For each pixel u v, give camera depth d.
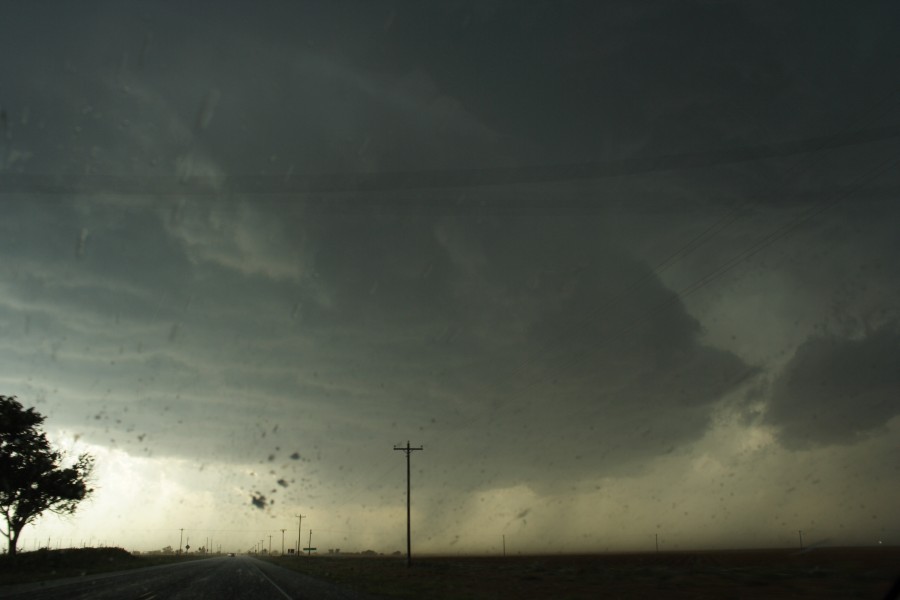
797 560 52.12
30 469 47.41
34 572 46.34
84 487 50.94
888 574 28.16
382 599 23.50
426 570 52.91
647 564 55.09
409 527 58.19
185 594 25.23
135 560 81.31
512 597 24.92
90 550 69.44
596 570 45.81
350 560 96.19
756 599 20.80
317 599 23.22
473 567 59.34
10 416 46.16
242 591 27.09
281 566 65.00
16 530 49.78
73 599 22.53
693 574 35.84
